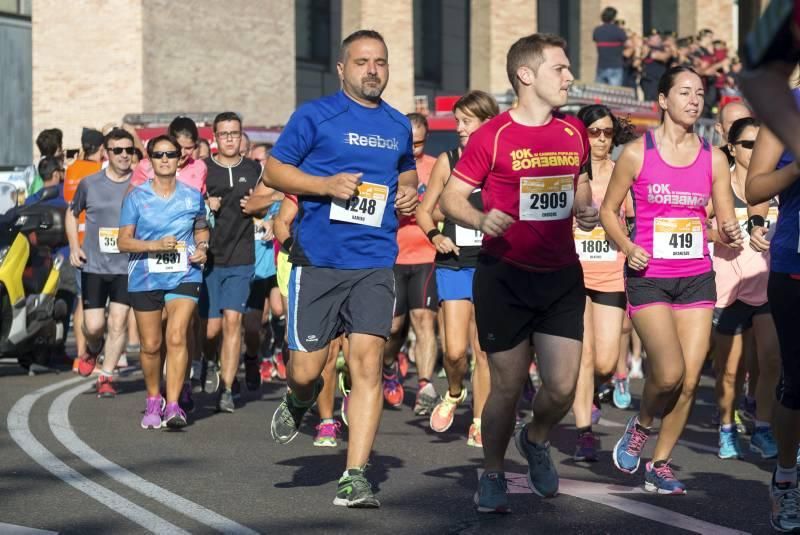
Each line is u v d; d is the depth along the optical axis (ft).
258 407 37.83
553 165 21.24
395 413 36.83
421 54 114.32
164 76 82.84
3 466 26.50
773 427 21.11
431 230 31.09
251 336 41.60
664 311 23.82
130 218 32.78
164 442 30.22
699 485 25.25
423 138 37.76
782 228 20.77
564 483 25.25
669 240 23.98
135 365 49.03
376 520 21.42
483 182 21.63
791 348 20.74
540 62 21.21
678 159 24.17
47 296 45.37
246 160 37.88
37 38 83.87
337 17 108.37
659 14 128.47
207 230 33.45
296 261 22.82
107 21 81.97
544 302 21.38
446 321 31.37
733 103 32.45
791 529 20.75
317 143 22.48
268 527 20.77
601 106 31.24
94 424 33.09
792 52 10.28
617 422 35.35
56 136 53.72
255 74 88.28
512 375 21.72
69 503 22.70
